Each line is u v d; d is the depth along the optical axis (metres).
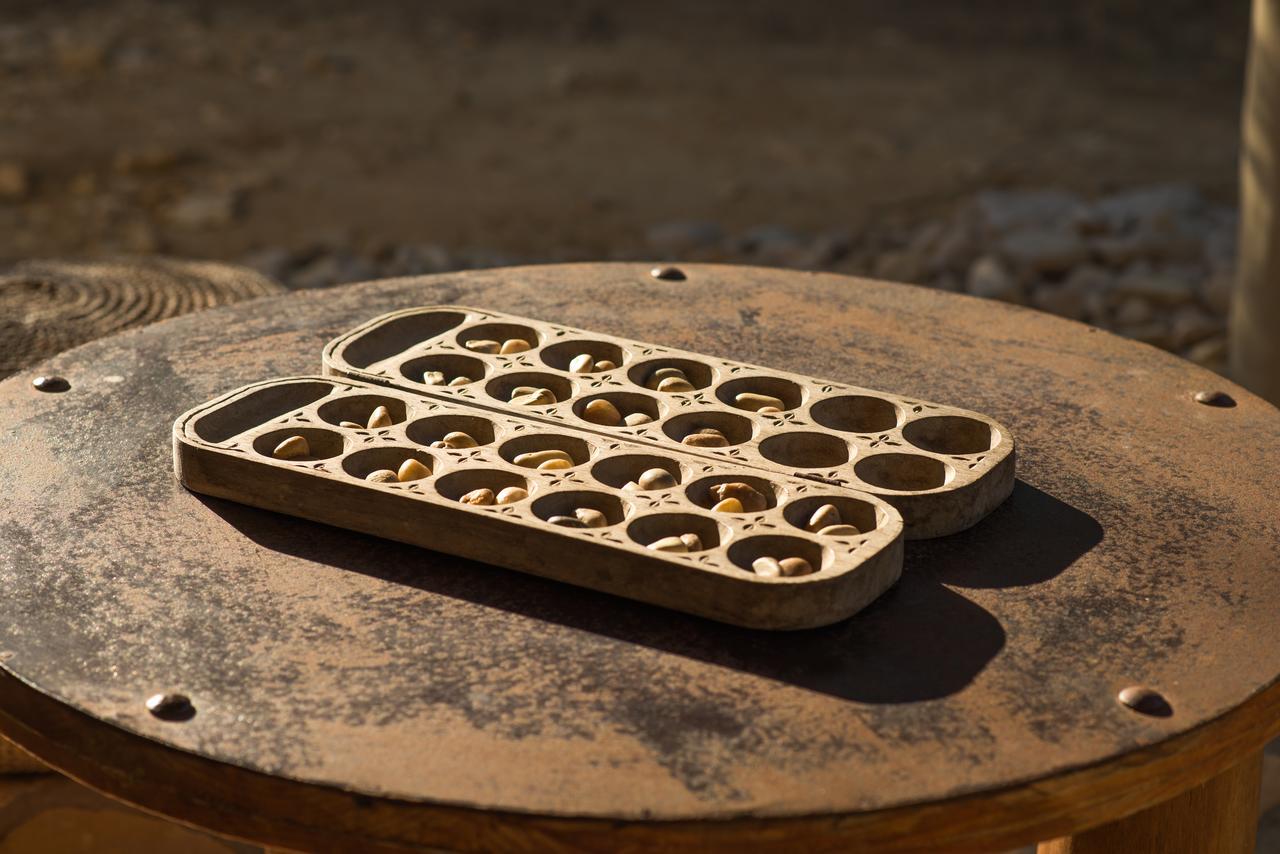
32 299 2.72
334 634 1.94
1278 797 2.57
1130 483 2.13
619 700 1.89
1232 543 2.05
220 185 5.59
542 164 5.96
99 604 1.96
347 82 6.95
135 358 2.29
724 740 1.86
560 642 1.93
